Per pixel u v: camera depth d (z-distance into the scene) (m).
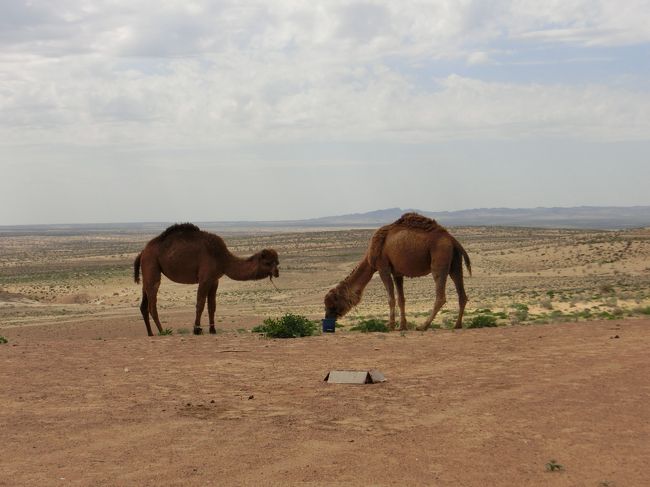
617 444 9.01
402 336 20.05
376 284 71.31
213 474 8.23
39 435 9.95
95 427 10.33
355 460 8.64
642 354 15.27
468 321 24.67
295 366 15.23
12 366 15.72
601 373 13.34
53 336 33.41
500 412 10.71
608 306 29.17
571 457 8.56
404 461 8.56
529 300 37.59
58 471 8.40
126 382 13.70
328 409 11.19
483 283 67.44
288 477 8.09
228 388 12.99
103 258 159.25
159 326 23.81
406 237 22.08
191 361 16.22
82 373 14.77
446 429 9.90
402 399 11.75
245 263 23.38
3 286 90.94
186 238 23.23
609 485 7.61
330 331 22.88
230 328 32.03
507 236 153.62
